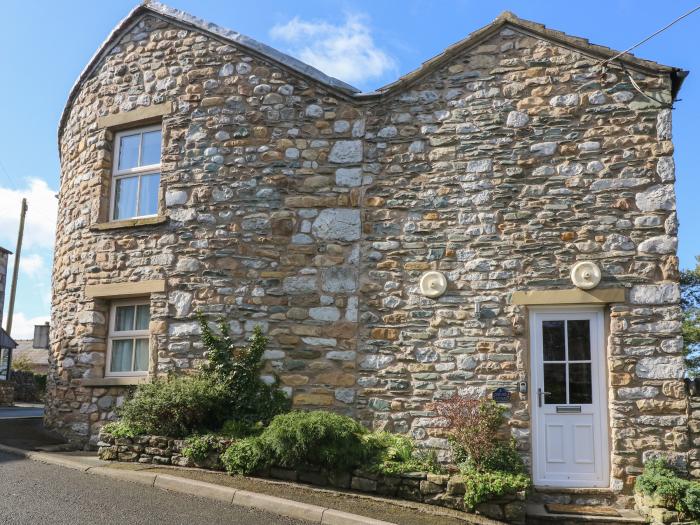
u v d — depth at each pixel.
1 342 21.86
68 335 9.02
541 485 7.02
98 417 8.48
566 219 7.38
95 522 5.04
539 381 7.26
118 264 8.72
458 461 6.91
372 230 7.89
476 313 7.41
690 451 6.72
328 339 7.77
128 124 9.16
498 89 7.81
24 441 8.40
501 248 7.49
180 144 8.67
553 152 7.54
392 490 6.19
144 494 5.96
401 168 7.94
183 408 7.18
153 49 9.13
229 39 8.66
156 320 8.31
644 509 6.40
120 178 9.28
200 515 5.40
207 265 8.24
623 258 7.16
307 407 7.65
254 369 7.73
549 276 7.31
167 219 8.50
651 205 7.21
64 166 10.17
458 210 7.69
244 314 8.02
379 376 7.56
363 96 8.12
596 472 7.00
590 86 7.58
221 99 8.61
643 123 7.39
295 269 8.00
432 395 7.38
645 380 6.89
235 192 8.33
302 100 8.37
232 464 6.58
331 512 5.48
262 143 8.37
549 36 7.72
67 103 10.19
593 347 7.23
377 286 7.76
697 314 16.59
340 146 8.16
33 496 5.70
